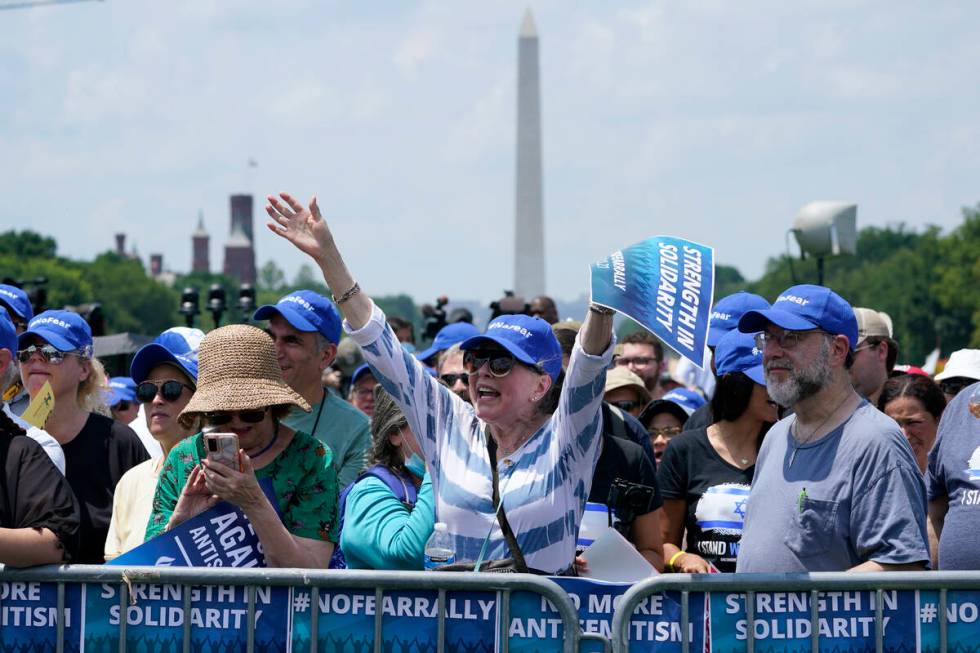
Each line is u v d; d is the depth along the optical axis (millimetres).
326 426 6855
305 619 4516
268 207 4934
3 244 149125
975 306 116250
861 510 4664
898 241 179750
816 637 4457
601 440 5645
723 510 6066
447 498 4836
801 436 4914
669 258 4543
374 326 4895
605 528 5523
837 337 4852
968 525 5312
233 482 4645
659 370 9945
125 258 190500
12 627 4621
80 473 5988
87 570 4570
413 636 4480
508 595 4453
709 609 4453
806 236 11055
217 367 4980
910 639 4488
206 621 4547
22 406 6691
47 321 6129
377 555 5199
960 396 5566
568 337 6801
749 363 6121
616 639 4426
